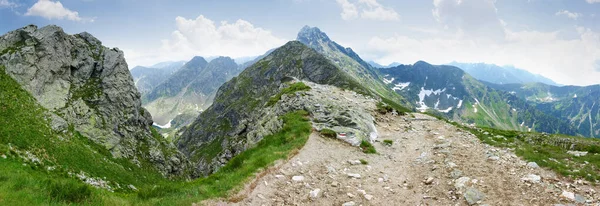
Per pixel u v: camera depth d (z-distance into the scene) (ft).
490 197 47.60
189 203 42.75
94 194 43.37
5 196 36.78
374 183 58.65
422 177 61.46
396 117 143.95
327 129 93.81
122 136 329.72
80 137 263.29
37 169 131.13
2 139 151.02
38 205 36.47
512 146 81.20
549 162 61.11
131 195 53.52
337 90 208.54
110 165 234.17
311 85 209.77
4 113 187.11
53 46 315.17
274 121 123.34
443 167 65.72
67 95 306.96
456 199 49.03
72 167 176.55
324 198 50.14
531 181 52.19
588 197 45.37
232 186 49.67
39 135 189.16
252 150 78.69
